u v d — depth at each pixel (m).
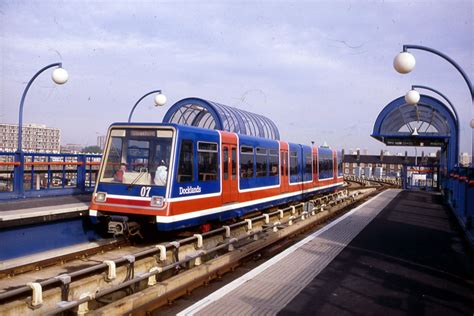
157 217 10.37
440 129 30.75
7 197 12.18
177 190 10.75
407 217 17.50
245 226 14.35
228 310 6.26
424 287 7.66
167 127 11.02
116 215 11.00
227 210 13.29
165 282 7.28
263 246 11.59
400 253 10.42
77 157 14.70
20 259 9.20
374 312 6.37
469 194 13.58
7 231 9.21
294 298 6.88
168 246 9.25
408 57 10.18
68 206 11.21
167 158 10.79
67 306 5.81
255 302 6.63
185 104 17.73
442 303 6.82
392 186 43.44
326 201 25.06
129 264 8.29
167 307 7.02
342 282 7.84
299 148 21.31
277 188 17.89
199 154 11.84
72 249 10.33
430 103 25.92
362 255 10.06
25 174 13.66
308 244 11.20
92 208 11.10
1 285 7.96
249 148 15.14
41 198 12.93
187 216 11.10
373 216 17.48
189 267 9.30
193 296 7.64
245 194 14.66
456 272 8.75
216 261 8.87
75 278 7.88
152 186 10.63
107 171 11.30
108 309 5.96
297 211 21.12
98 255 10.42
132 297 6.47
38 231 9.98
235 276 9.08
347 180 54.19
